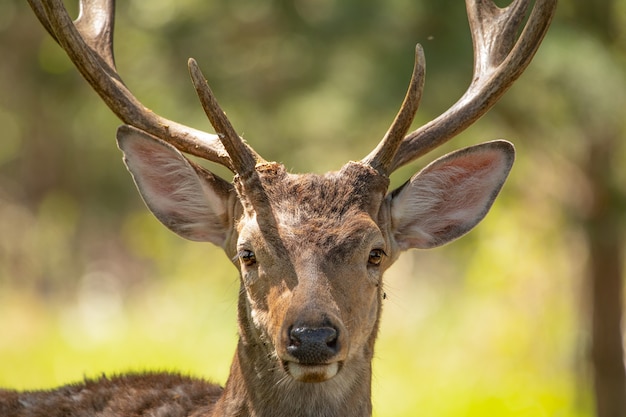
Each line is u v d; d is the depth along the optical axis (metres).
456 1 12.74
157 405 8.91
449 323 19.62
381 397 15.91
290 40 15.21
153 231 25.66
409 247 8.61
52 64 23.00
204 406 8.69
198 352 18.75
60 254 28.39
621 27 13.48
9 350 19.31
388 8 13.13
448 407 15.08
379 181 8.01
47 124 28.17
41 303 24.95
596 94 12.40
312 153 16.41
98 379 9.46
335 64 14.94
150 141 8.33
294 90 15.77
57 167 29.25
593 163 13.77
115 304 26.09
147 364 17.52
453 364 17.77
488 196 8.59
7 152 30.14
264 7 15.30
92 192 27.55
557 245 16.95
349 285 7.59
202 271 24.67
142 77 16.78
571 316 17.03
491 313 18.45
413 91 7.94
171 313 22.91
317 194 7.82
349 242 7.64
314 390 7.87
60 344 19.83
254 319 7.80
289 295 7.48
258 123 16.30
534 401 14.73
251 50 16.05
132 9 17.23
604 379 14.37
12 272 27.64
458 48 12.71
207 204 8.45
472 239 16.39
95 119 22.67
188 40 16.33
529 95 13.53
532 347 17.61
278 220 7.71
